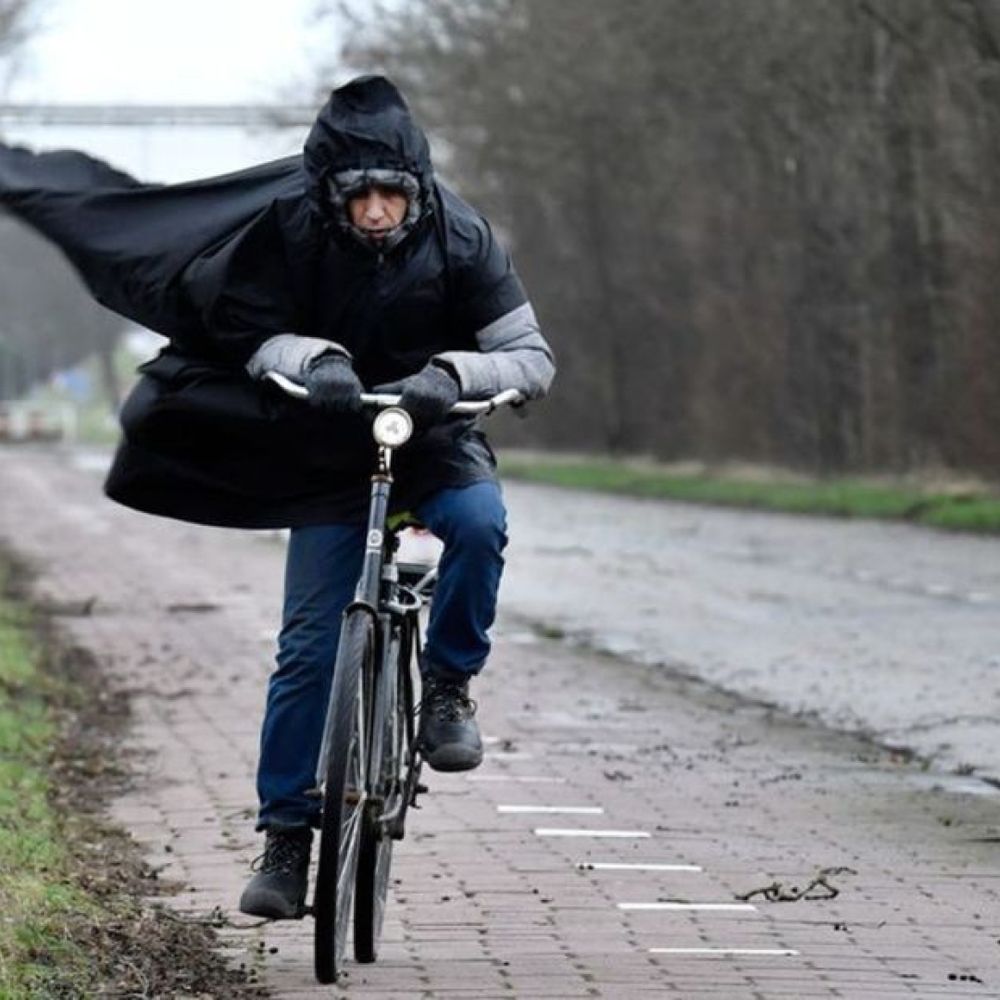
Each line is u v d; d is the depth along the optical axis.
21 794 33.88
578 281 192.62
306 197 22.69
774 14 129.25
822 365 148.25
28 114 153.00
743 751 40.97
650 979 23.11
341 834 21.48
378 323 23.08
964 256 123.62
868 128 129.88
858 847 31.39
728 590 75.31
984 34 110.38
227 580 79.00
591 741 41.94
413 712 24.02
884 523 113.12
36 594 72.75
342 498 23.31
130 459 23.84
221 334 23.05
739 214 155.12
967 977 23.47
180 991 21.94
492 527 23.16
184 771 37.84
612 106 159.62
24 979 21.09
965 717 45.38
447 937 25.19
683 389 175.88
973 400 126.25
